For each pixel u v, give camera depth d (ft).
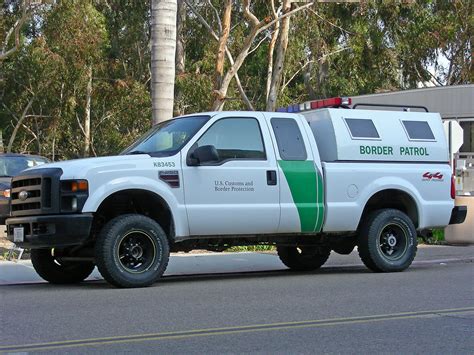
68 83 106.11
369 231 35.19
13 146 121.90
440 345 19.57
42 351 18.78
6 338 20.34
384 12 93.71
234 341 19.93
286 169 32.86
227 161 31.76
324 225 33.81
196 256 44.24
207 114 32.45
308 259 38.73
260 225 32.30
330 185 33.86
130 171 29.76
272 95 78.54
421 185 36.50
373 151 35.32
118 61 108.47
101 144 116.67
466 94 62.03
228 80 67.46
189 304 25.82
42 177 29.43
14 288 31.42
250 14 66.64
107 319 22.99
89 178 29.01
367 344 19.62
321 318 23.21
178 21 92.79
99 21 101.91
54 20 99.09
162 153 31.04
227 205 31.48
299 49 92.63
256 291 29.17
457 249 49.49
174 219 30.45
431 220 36.81
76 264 33.68
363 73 107.76
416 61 117.70
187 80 89.76
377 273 35.50
